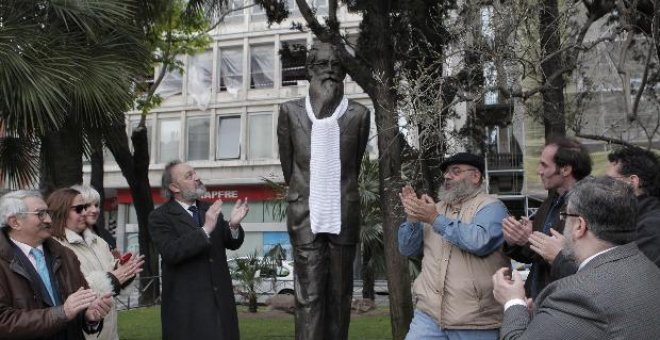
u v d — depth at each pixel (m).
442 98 5.01
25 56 5.54
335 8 6.06
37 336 2.82
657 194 2.90
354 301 10.35
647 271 2.01
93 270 3.85
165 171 4.20
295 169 4.12
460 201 3.55
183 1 10.72
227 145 23.28
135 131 11.27
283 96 22.73
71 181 6.80
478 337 3.34
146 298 11.67
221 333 3.92
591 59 7.20
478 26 5.09
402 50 5.60
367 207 10.72
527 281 3.34
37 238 3.11
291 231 4.09
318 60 4.12
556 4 5.59
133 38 6.56
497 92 5.41
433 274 3.47
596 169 10.44
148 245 11.78
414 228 3.65
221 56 23.44
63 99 5.73
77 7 5.80
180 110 23.52
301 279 4.02
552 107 5.50
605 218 2.07
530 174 15.15
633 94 7.11
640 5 5.84
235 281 10.84
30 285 2.97
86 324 3.21
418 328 3.50
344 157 4.07
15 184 7.61
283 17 6.66
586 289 1.98
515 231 3.13
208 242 3.86
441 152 5.12
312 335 3.96
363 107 4.18
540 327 2.03
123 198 23.64
